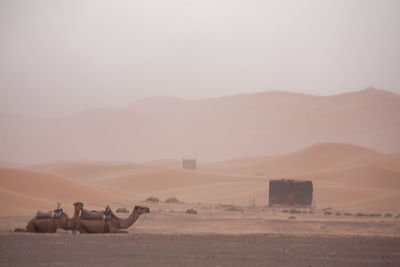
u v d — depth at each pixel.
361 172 193.88
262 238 37.41
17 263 25.05
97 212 38.44
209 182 190.75
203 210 87.19
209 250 30.73
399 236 41.81
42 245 30.84
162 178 191.12
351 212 96.75
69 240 33.22
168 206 98.31
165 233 41.31
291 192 110.50
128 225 38.62
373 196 134.50
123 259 26.84
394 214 91.88
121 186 183.38
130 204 92.25
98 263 25.48
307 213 87.69
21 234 35.75
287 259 27.78
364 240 37.22
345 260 27.84
